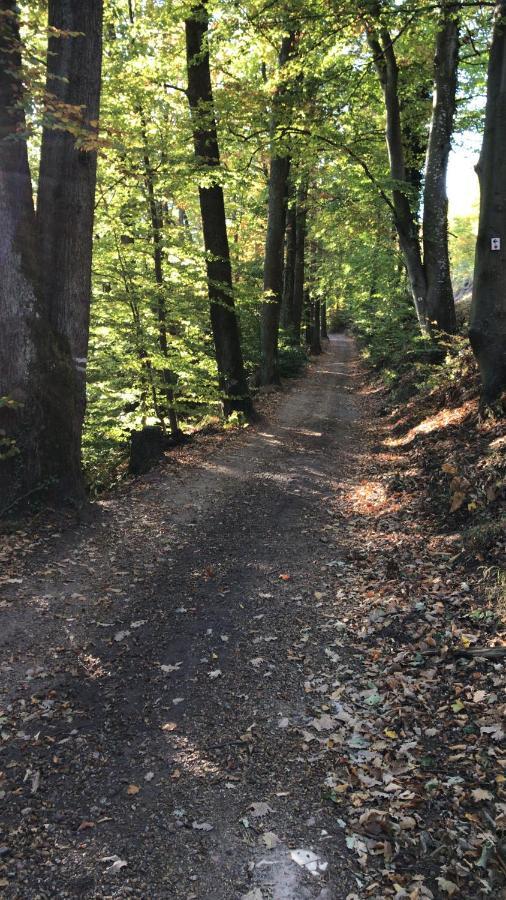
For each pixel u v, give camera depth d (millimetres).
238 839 3014
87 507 8281
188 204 18109
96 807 3260
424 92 18219
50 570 6449
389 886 2713
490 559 5535
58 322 8203
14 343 7652
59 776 3502
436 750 3551
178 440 13672
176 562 6773
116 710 4133
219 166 12422
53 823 3150
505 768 3309
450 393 11750
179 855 2932
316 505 8812
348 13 10938
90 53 7980
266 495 9367
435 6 10242
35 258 7824
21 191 7586
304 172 19641
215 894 2717
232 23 12305
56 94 7891
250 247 29594
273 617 5414
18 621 5371
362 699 4148
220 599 5816
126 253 12539
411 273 14492
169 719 4016
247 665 4641
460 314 20031
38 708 4164
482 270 8633
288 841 2992
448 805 3125
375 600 5535
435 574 5750
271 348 20906
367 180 18234
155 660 4762
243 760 3600
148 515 8406
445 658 4441
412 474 8953
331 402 19000
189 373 13406
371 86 16391
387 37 13492
